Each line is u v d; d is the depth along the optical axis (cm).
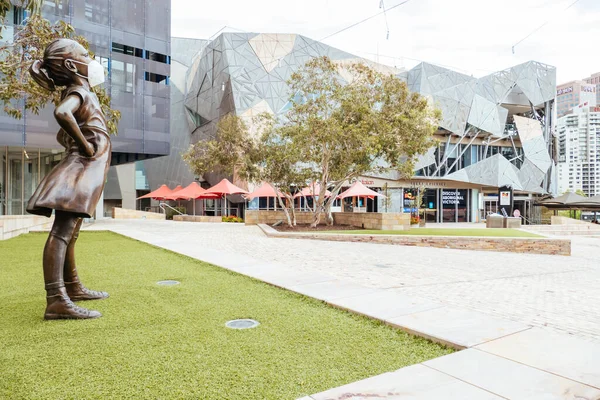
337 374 365
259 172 2370
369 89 2078
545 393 329
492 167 4844
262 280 781
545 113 5462
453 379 354
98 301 612
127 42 2844
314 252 1319
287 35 3962
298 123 2141
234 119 2467
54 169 525
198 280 786
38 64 552
